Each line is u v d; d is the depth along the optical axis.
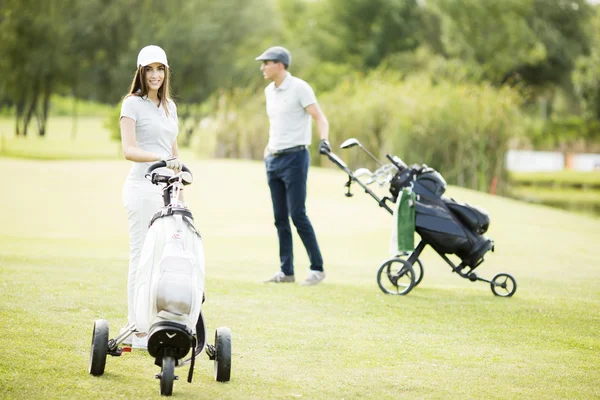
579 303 14.34
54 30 82.75
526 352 10.53
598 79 91.19
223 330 8.66
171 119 10.02
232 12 93.81
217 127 54.22
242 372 9.05
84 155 63.94
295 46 103.56
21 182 34.56
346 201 32.41
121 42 91.06
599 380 9.22
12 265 15.67
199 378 8.78
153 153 9.26
